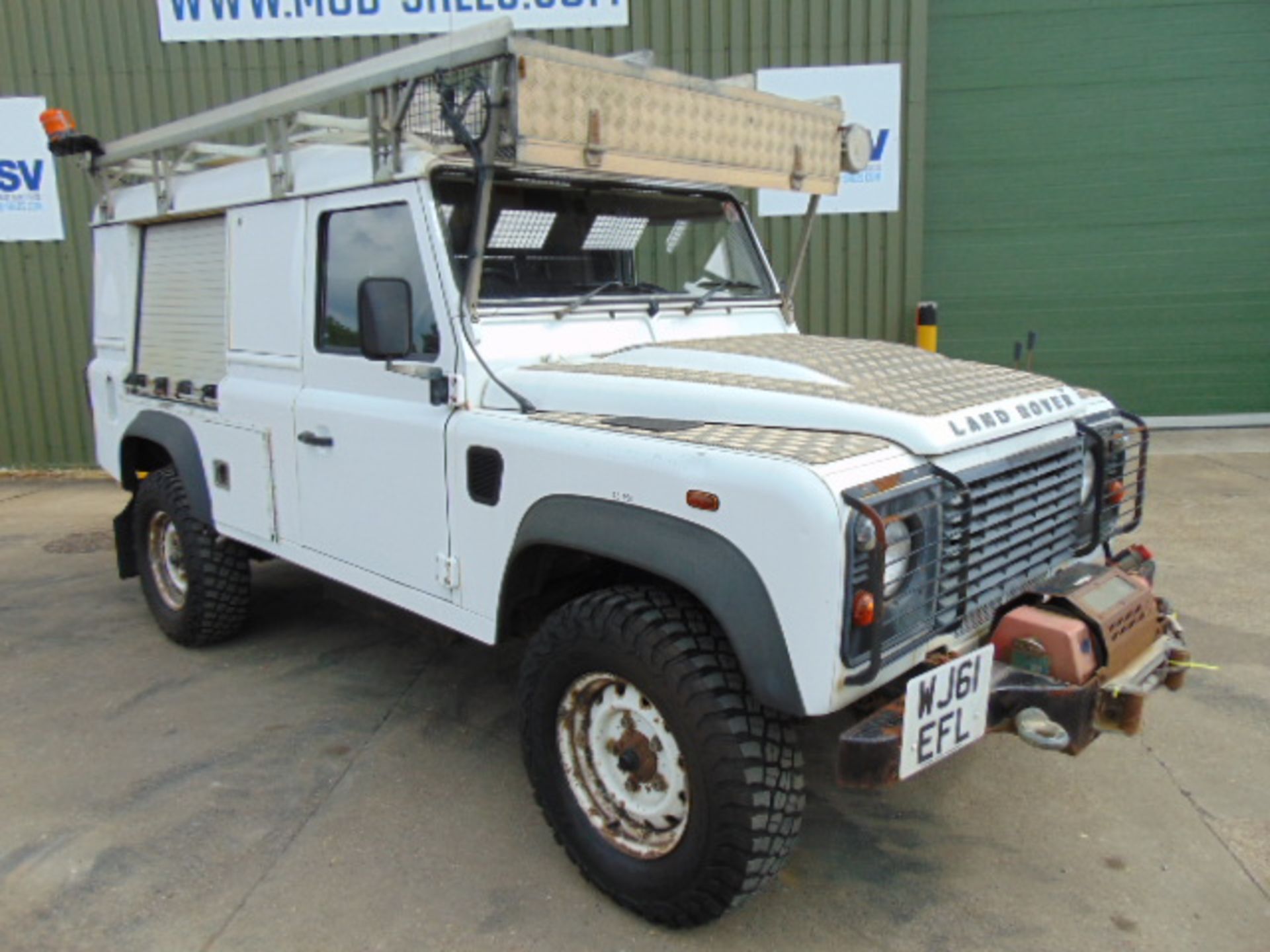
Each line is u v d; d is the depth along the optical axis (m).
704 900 2.58
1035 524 2.94
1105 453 3.24
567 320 3.48
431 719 4.04
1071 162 8.91
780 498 2.28
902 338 8.70
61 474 9.09
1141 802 3.33
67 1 8.32
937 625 2.55
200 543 4.50
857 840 3.16
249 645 4.86
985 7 8.67
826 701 2.26
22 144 8.56
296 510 3.90
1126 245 9.07
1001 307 9.21
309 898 2.89
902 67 8.22
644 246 3.91
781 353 3.28
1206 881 2.92
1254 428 9.35
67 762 3.72
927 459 2.54
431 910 2.84
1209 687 4.13
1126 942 2.67
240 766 3.66
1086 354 9.30
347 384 3.60
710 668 2.49
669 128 3.26
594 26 8.21
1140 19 8.65
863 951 2.65
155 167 4.56
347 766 3.66
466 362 3.15
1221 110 8.78
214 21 8.29
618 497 2.63
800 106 3.87
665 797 2.69
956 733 2.48
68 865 3.07
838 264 8.59
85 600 5.57
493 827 3.26
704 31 8.21
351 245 3.55
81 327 8.91
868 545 2.26
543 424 2.91
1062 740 2.48
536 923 2.78
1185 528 6.34
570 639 2.77
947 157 8.94
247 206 4.03
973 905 2.84
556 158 2.91
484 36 2.79
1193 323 9.20
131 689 4.36
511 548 2.97
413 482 3.31
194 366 4.56
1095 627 2.64
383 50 8.30
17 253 8.78
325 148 3.73
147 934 2.75
